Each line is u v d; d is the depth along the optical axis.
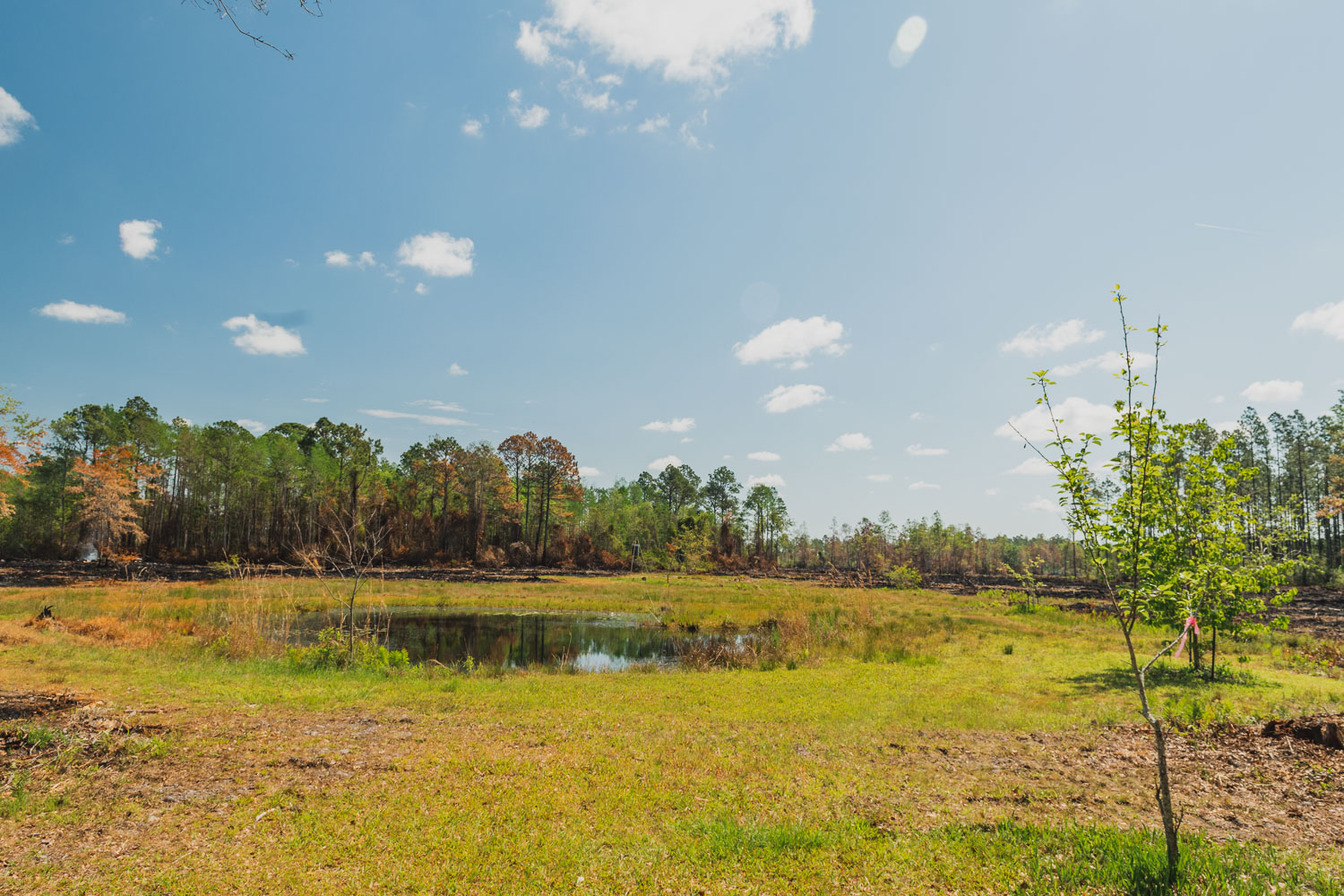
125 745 7.21
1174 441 8.86
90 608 23.00
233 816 5.66
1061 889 4.39
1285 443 64.56
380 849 5.14
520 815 5.84
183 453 59.59
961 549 92.06
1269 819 5.64
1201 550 5.16
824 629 21.20
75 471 48.12
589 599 33.94
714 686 12.42
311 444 77.75
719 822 5.72
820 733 9.02
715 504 99.00
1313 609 30.64
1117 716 9.67
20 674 10.97
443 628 25.08
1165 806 4.48
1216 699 10.16
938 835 5.44
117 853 4.95
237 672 12.63
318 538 57.16
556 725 9.14
